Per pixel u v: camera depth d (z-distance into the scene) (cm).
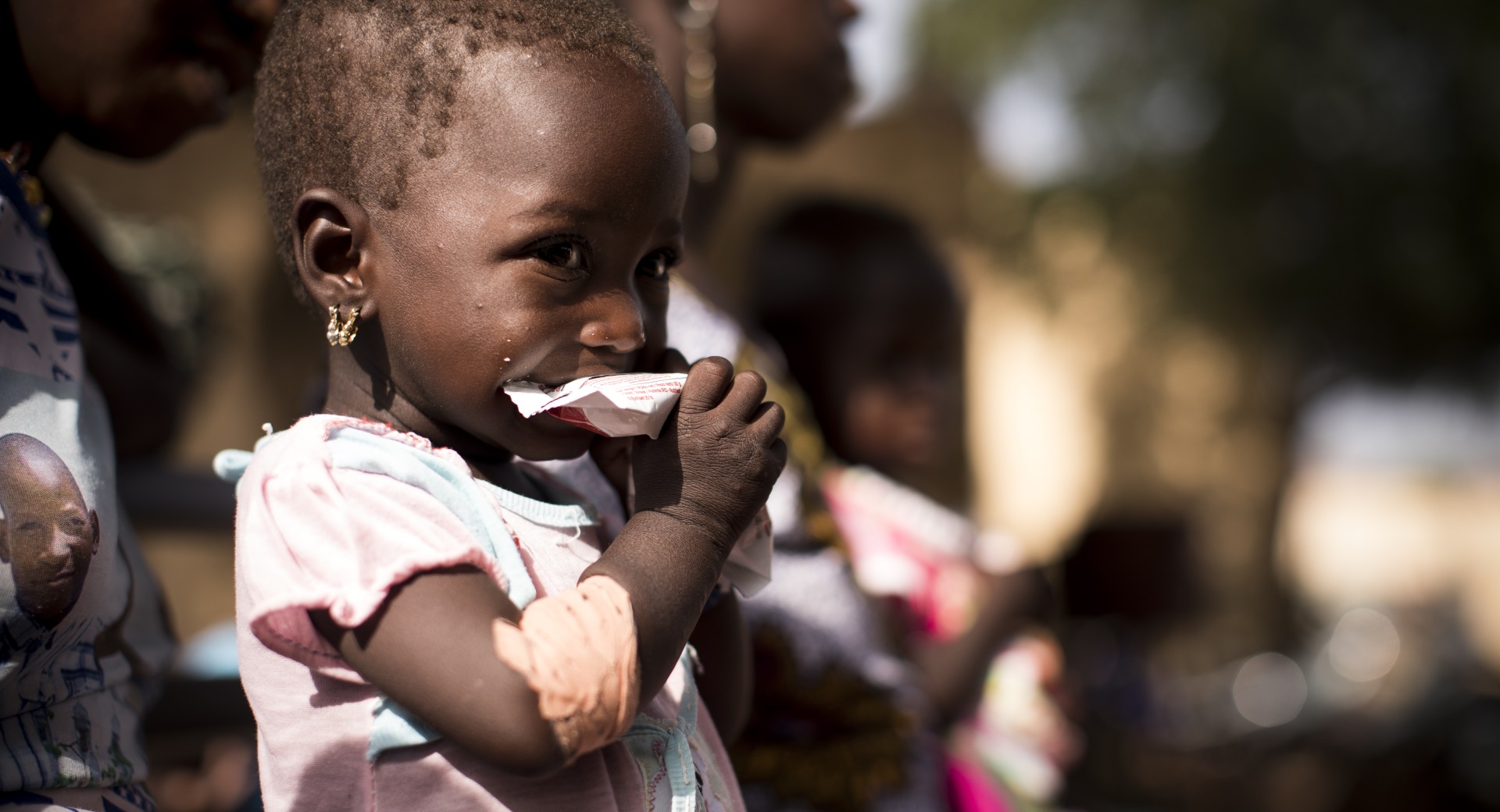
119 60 156
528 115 122
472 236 122
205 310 383
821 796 213
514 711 110
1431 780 877
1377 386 1327
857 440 323
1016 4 1296
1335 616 1497
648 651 115
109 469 152
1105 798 720
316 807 123
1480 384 1313
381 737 120
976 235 1370
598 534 144
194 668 250
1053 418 1465
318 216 129
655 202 125
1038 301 1388
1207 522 1434
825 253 327
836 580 220
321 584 116
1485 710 897
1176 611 739
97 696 147
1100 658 743
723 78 252
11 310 142
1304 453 1481
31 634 133
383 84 126
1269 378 1377
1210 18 1238
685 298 219
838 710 215
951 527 306
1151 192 1273
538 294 122
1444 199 1215
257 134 138
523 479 145
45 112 160
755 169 1145
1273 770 908
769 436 125
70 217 226
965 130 1361
